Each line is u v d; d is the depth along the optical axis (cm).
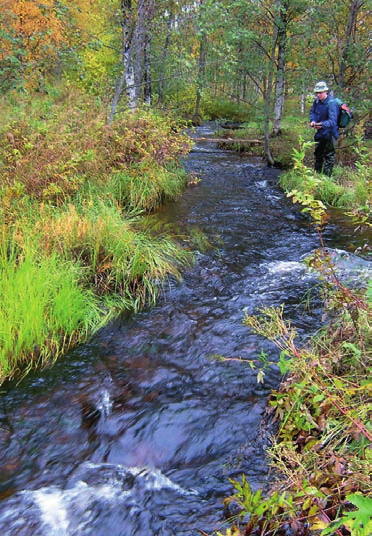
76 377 341
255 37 1055
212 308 441
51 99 998
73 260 468
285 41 1100
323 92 866
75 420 298
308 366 251
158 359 363
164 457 270
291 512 184
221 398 315
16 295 376
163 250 550
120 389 328
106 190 678
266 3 1054
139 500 238
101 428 291
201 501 235
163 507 233
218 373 341
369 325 288
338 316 344
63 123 789
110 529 221
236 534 189
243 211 742
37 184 589
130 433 288
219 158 1212
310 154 1046
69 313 391
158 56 1194
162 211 727
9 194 530
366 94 1046
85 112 862
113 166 746
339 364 278
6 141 695
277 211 745
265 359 342
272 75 1141
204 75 1055
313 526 165
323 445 230
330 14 1012
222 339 387
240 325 406
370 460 184
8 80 862
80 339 389
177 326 411
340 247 583
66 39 936
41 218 499
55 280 413
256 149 1287
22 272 396
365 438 213
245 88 2248
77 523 225
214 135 1590
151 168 793
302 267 523
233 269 527
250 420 292
